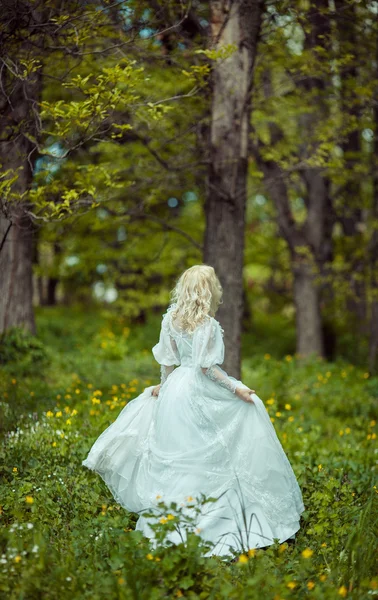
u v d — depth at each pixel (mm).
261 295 19734
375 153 11961
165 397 4160
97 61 6371
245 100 7031
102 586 3225
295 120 11383
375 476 5504
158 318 19016
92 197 5543
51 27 5207
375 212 12750
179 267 14055
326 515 4043
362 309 17781
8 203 5117
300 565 3541
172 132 7992
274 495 4125
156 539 3633
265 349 15719
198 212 14789
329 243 14266
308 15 6676
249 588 3152
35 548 3357
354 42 8164
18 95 5766
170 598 3188
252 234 15719
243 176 7211
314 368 12141
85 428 5816
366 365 13719
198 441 4027
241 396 4137
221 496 3939
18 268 9289
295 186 14023
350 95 9000
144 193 9195
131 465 4277
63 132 4965
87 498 4395
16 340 9016
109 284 15781
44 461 4926
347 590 3391
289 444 6590
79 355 11430
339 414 9070
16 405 6574
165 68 7133
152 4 6090
